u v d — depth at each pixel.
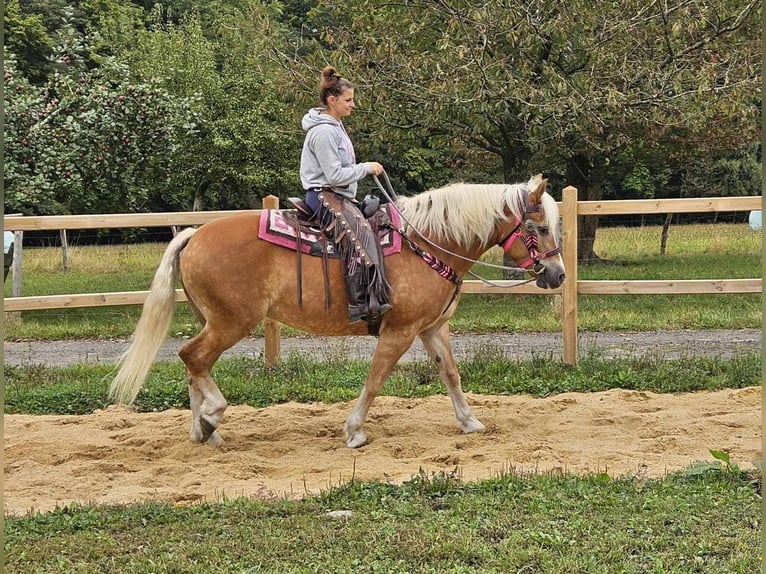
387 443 6.85
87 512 5.10
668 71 14.48
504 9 13.31
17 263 13.53
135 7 33.31
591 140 16.55
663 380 8.66
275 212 6.52
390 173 29.09
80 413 8.20
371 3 14.51
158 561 4.27
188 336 12.73
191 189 24.81
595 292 9.38
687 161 23.36
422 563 4.21
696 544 4.34
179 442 6.93
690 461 6.16
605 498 5.15
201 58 22.88
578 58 15.15
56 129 15.46
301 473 6.14
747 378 8.71
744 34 15.13
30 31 28.92
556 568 4.05
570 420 7.44
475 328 12.77
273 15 29.12
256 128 22.41
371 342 12.02
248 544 4.49
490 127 14.70
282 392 8.59
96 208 17.48
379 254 6.32
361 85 14.20
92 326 13.58
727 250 23.06
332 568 4.14
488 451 6.57
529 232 6.66
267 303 6.45
